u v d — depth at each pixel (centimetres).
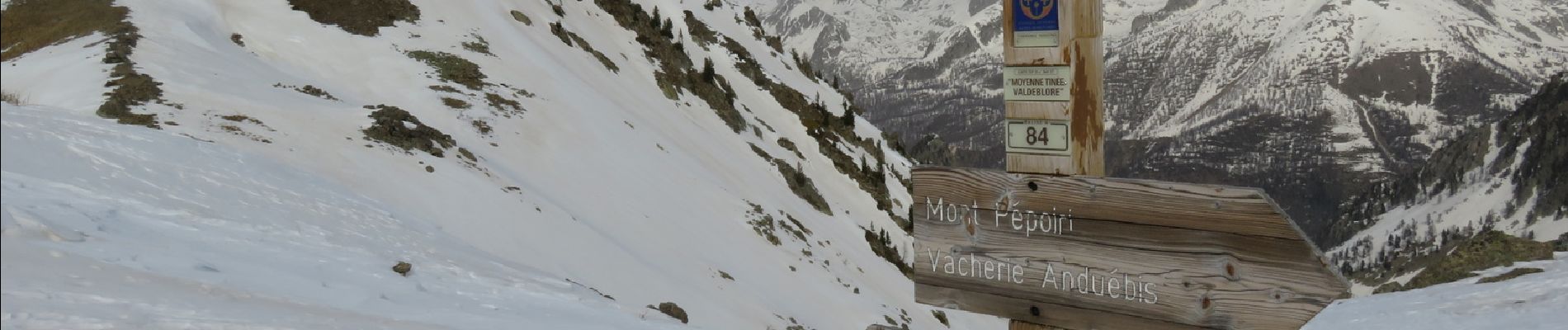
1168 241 420
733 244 3316
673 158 4075
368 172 2238
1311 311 385
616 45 6147
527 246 2181
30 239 851
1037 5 440
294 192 1725
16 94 2322
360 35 3897
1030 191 456
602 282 2161
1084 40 431
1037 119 449
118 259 895
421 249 1569
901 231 6003
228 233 1258
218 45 3316
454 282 1296
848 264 4125
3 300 591
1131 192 427
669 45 6775
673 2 7988
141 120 2181
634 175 3525
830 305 3164
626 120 4250
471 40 4181
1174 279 419
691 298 2305
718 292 2544
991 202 468
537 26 5119
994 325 4353
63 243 893
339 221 1620
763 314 2541
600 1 6675
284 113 2555
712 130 5631
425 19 4191
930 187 488
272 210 1507
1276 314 394
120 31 2994
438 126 3166
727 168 4656
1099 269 440
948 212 484
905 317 3569
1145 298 429
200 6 3609
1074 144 439
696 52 7419
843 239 4691
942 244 487
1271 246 393
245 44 3619
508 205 2386
